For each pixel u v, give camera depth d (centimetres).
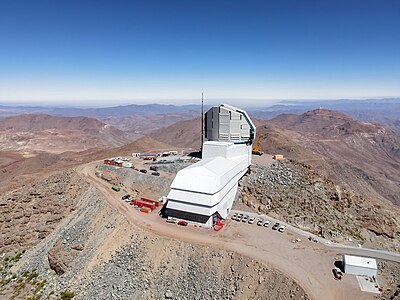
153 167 11825
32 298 7588
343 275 6197
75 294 7231
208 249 6988
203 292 6291
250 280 6225
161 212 9044
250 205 9381
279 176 11188
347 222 9144
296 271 6244
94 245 8231
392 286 6019
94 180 11612
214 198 8194
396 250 7994
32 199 11525
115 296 6731
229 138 11775
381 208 10744
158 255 7175
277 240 7500
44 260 8806
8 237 10138
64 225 9881
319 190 10550
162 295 6475
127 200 9812
